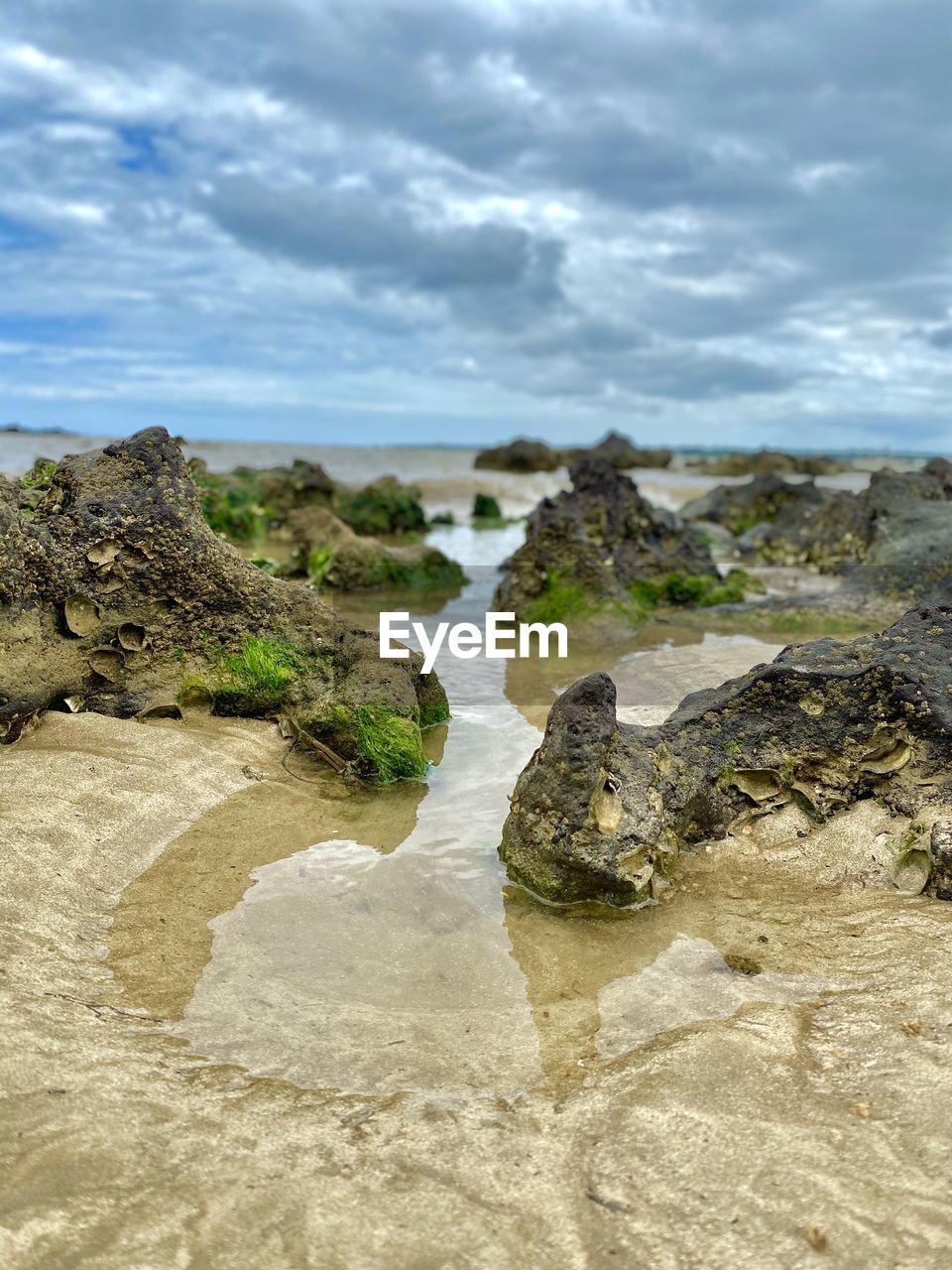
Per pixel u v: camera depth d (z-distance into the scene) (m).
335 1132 0.58
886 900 0.89
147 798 1.03
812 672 1.01
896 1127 0.58
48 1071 0.60
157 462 1.30
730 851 0.98
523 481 7.51
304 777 1.17
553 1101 0.62
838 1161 0.55
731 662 1.64
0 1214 0.50
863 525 2.93
